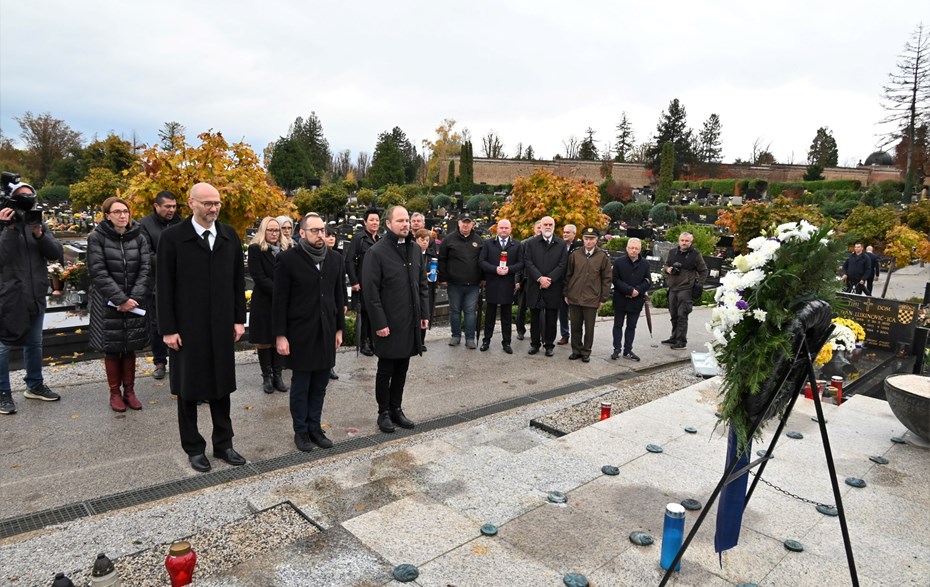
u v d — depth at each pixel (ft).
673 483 11.97
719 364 8.74
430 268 27.50
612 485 11.81
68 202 114.11
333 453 14.96
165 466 13.70
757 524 10.51
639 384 21.16
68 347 23.48
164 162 27.22
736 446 8.68
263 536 9.89
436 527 9.84
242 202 28.17
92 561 9.38
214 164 28.02
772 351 7.86
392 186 129.18
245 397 18.98
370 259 15.94
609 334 32.53
